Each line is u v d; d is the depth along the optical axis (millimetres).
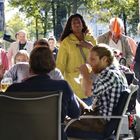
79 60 7062
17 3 21422
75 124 5180
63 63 7082
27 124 4234
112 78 5117
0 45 11469
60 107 4199
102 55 5223
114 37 9078
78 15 7207
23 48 10758
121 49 9078
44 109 4199
